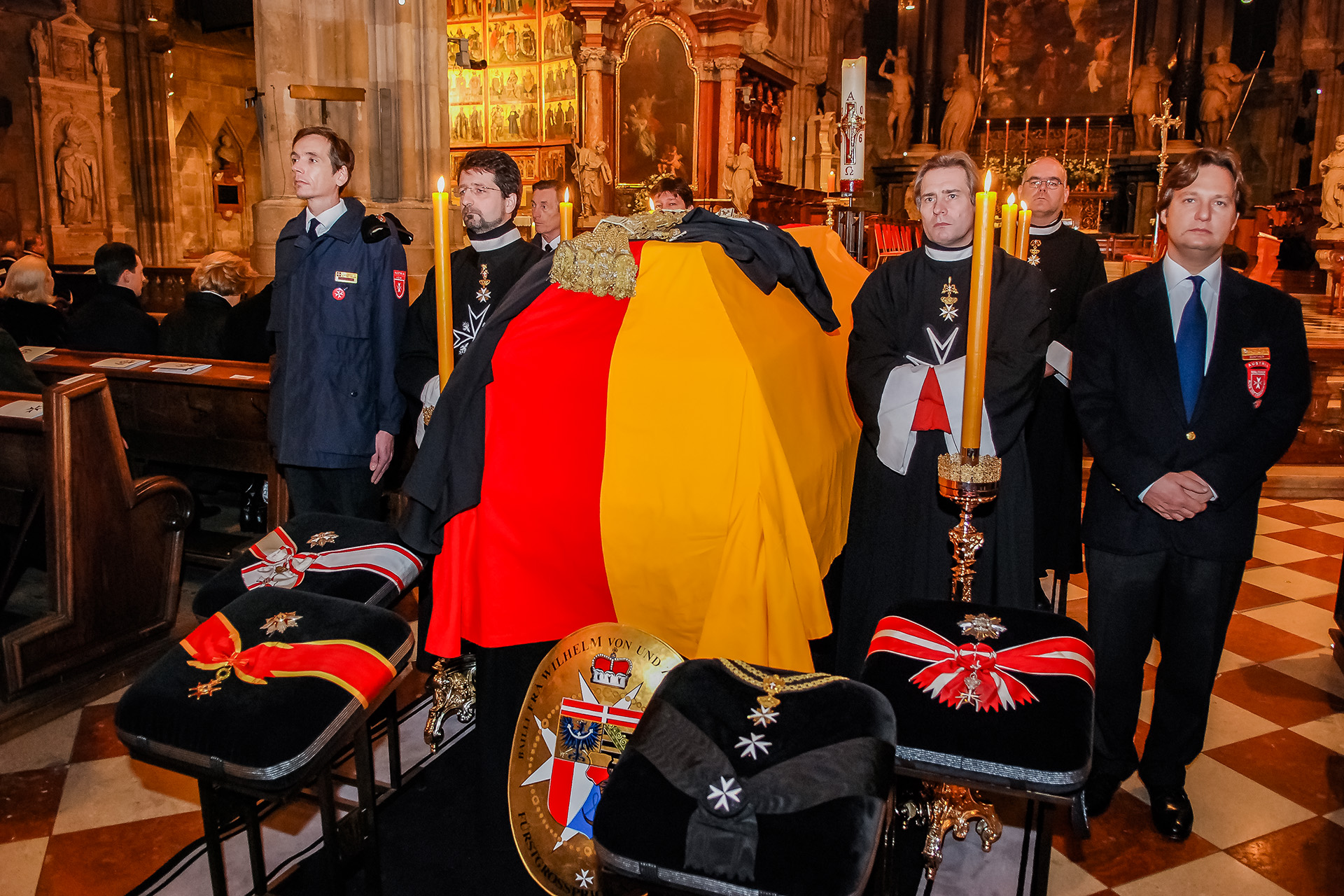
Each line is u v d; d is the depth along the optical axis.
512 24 13.61
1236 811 2.34
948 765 1.46
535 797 1.78
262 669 1.65
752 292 2.00
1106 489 2.23
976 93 18.62
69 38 13.69
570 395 1.76
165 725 1.57
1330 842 2.22
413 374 2.71
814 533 1.91
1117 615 2.22
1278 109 17.03
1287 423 2.05
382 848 2.11
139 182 15.64
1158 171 17.20
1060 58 18.36
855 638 2.27
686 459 1.70
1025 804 2.36
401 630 1.78
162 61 15.61
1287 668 3.18
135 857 2.13
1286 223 15.80
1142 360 2.13
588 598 1.81
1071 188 16.64
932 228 2.13
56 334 4.77
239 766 1.53
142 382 3.90
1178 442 2.09
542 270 1.93
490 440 1.79
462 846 2.11
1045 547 3.18
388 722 2.27
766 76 13.92
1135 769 2.29
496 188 2.63
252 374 3.73
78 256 13.98
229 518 4.66
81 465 2.89
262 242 6.31
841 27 17.55
